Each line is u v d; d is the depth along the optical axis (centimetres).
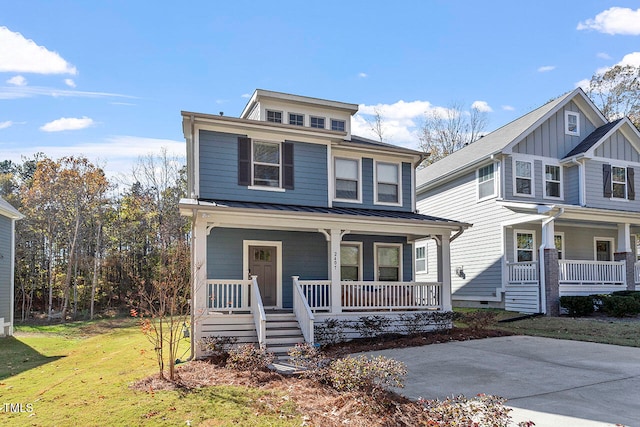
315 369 811
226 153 1395
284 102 1669
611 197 2055
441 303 1435
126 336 1789
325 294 1315
